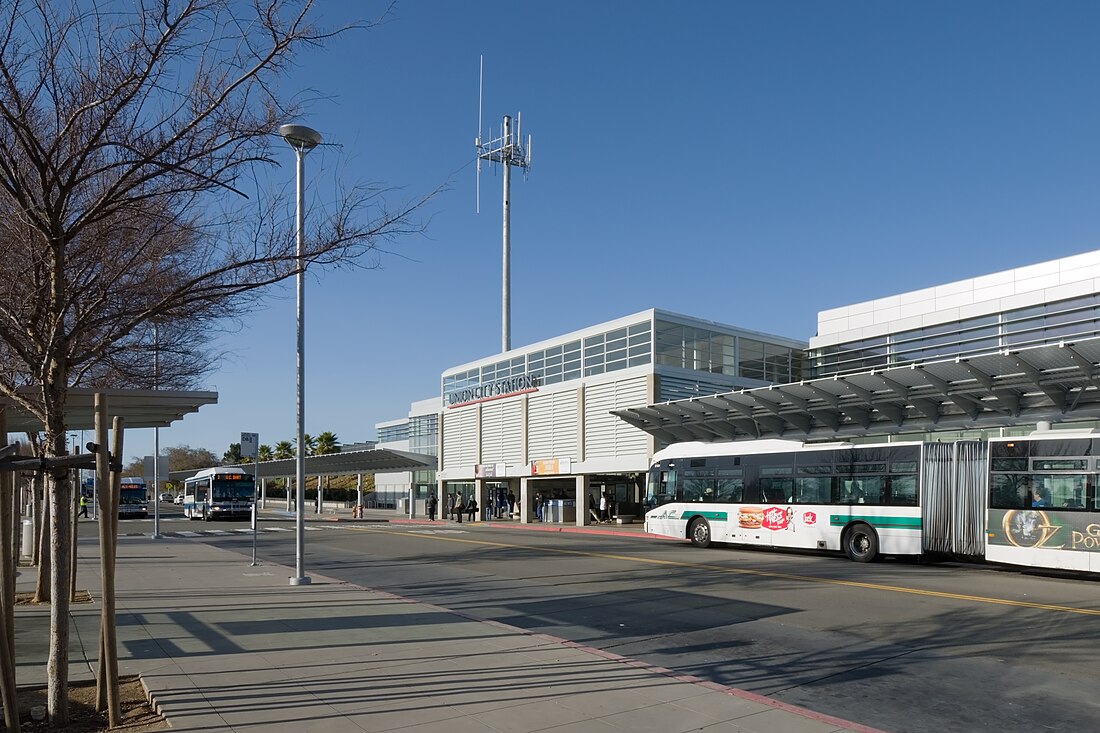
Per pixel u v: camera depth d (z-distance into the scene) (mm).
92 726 6586
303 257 7730
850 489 21125
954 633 10711
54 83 6930
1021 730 6676
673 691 7465
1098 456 16484
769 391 27516
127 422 17078
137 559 20984
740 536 23859
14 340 7074
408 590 15344
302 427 16016
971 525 18500
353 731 6203
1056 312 29188
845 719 6953
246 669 8234
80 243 9273
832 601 13477
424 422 63125
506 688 7520
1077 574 18141
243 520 51375
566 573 17922
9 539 6086
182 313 8531
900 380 24422
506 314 62844
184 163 7016
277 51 6984
